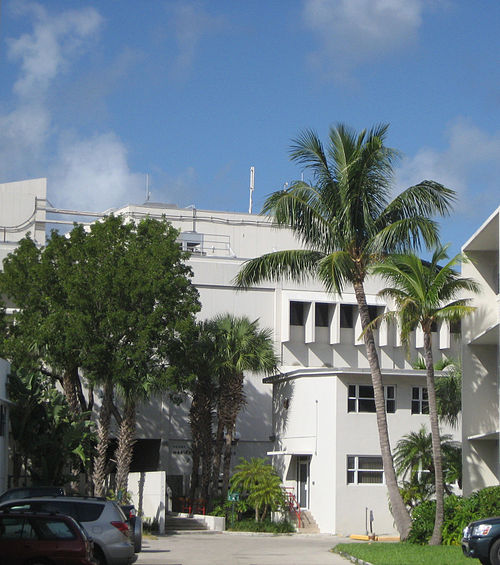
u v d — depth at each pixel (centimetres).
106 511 2041
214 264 5750
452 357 5844
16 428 3884
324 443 4662
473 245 3731
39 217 6359
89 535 1997
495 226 3450
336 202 3241
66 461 4122
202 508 4725
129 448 4309
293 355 5781
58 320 4153
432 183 3206
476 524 2381
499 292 3547
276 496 4484
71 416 4156
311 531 4559
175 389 4325
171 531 4341
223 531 4378
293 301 5784
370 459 4634
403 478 4534
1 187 6556
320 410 4722
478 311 3775
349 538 4203
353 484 4572
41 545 1773
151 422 5394
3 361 3719
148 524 4281
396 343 5891
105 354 4119
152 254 4278
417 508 3262
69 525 1795
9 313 4916
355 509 4541
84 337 4069
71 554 1769
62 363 4300
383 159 3180
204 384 4816
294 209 3222
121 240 4362
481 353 3788
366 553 2742
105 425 4234
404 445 4531
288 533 4412
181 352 4338
